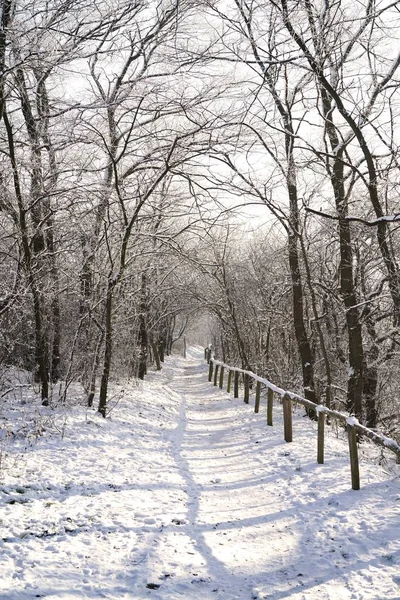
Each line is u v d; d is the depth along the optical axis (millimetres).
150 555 4738
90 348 11828
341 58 11258
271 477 7492
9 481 6148
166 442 9875
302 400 8688
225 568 4645
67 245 11484
